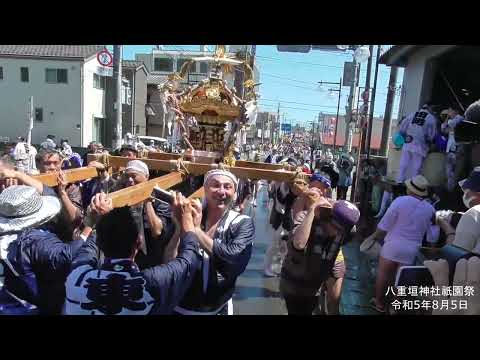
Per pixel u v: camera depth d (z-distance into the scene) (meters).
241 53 5.77
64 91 27.59
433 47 7.57
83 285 1.93
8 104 27.94
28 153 11.12
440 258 2.91
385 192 7.66
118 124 14.43
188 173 4.02
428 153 6.49
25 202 2.21
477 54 7.56
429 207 4.07
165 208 2.92
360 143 10.41
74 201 4.00
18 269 2.15
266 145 40.91
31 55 27.20
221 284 2.28
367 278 5.45
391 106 12.77
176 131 5.98
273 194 5.84
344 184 11.44
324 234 3.18
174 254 2.53
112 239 1.96
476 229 2.73
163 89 5.62
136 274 1.95
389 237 4.18
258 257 6.34
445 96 8.31
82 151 26.22
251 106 5.52
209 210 2.56
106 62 14.87
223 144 5.70
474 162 5.36
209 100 5.41
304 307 3.26
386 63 9.75
